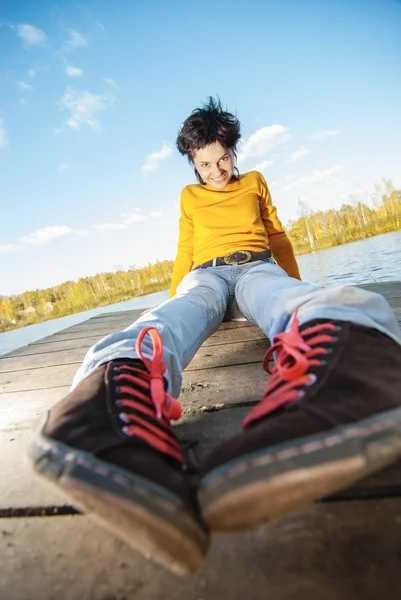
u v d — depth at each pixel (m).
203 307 1.14
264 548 0.48
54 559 0.51
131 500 0.38
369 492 0.54
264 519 0.41
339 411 0.45
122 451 0.46
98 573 0.48
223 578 0.44
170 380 0.78
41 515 0.61
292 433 0.42
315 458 0.39
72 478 0.41
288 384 0.55
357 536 0.47
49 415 0.54
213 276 1.44
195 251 1.68
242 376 1.13
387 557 0.44
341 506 0.52
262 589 0.42
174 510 0.38
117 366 0.67
